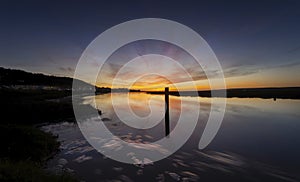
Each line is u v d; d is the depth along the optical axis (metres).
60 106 29.17
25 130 12.80
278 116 24.45
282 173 8.26
